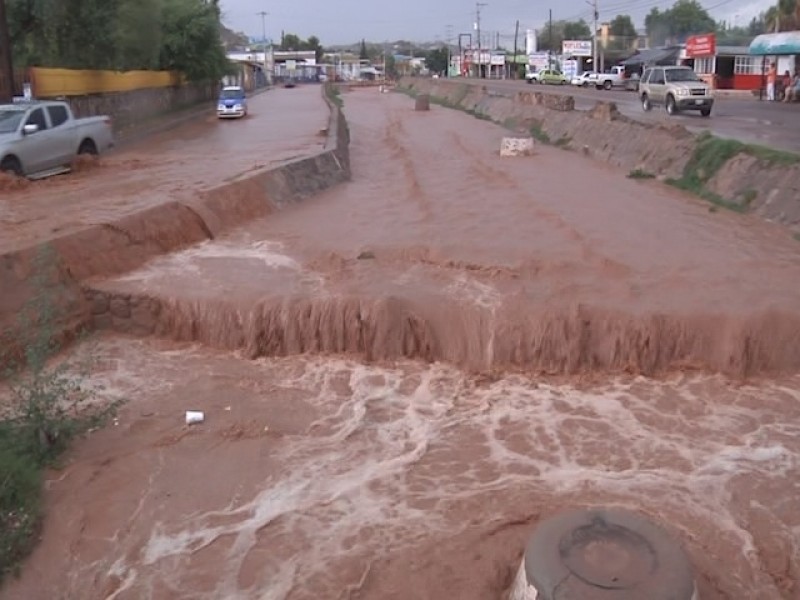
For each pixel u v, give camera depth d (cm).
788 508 691
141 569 621
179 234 1337
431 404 882
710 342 952
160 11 3547
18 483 687
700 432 816
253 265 1210
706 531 659
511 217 1514
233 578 611
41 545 643
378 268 1186
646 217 1492
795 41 3916
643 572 521
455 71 12431
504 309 993
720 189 1650
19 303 980
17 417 779
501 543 639
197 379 934
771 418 841
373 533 658
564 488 720
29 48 2791
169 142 2664
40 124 1756
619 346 954
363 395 902
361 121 4078
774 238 1325
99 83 2962
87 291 1064
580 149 2512
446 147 2748
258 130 3098
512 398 892
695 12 10288
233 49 13450
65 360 963
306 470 750
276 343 1009
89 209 1327
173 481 730
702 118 2661
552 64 8194
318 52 14762
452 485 726
